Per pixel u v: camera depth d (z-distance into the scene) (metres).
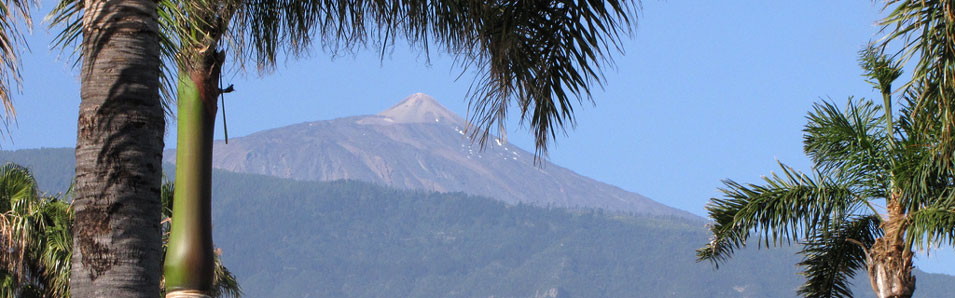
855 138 21.38
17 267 25.91
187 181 10.12
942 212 19.03
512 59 11.28
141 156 8.62
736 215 20.67
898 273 20.41
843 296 23.03
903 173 20.27
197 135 10.27
